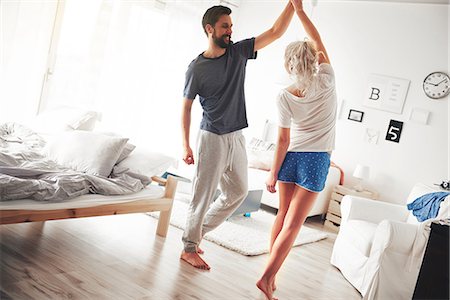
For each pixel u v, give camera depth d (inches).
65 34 179.6
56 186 109.7
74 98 187.2
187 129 125.2
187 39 231.0
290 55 109.5
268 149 240.2
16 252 109.7
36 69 174.2
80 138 135.3
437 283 85.5
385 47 222.5
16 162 116.6
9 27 163.5
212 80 118.3
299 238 180.5
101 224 144.7
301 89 108.2
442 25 208.8
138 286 104.7
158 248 133.2
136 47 204.5
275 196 216.2
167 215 143.3
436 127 207.8
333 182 222.8
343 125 232.1
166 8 214.7
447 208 132.6
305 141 112.2
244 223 183.6
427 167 209.2
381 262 125.6
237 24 269.3
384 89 221.3
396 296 126.3
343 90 233.0
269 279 111.3
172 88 228.2
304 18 115.9
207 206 124.2
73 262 110.7
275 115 253.1
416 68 214.1
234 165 125.0
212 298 107.1
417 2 213.8
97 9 185.9
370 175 223.3
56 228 132.8
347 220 155.9
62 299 91.3
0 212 97.5
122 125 206.7
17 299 87.3
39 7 170.2
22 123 157.1
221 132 120.7
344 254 148.5
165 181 145.3
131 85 206.2
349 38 232.7
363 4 229.1
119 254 122.2
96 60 189.9
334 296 127.6
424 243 125.0
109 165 131.9
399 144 216.4
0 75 164.7
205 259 133.2
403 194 214.4
